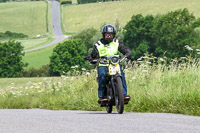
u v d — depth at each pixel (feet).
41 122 51.70
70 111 90.74
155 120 51.42
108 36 74.54
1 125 49.62
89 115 63.87
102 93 73.87
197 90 77.00
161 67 111.24
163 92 81.76
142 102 81.51
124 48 74.59
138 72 114.01
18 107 124.36
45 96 130.21
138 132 39.75
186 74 97.40
